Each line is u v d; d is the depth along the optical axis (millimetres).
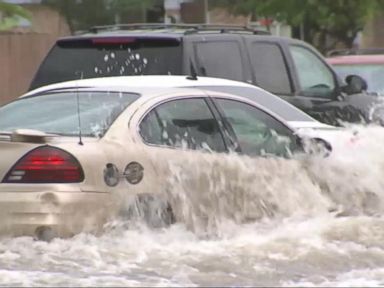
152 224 27094
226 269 25422
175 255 26453
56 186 25562
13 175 25719
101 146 26562
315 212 30656
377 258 27078
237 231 28719
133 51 37781
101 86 30078
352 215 31984
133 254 26203
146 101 28281
